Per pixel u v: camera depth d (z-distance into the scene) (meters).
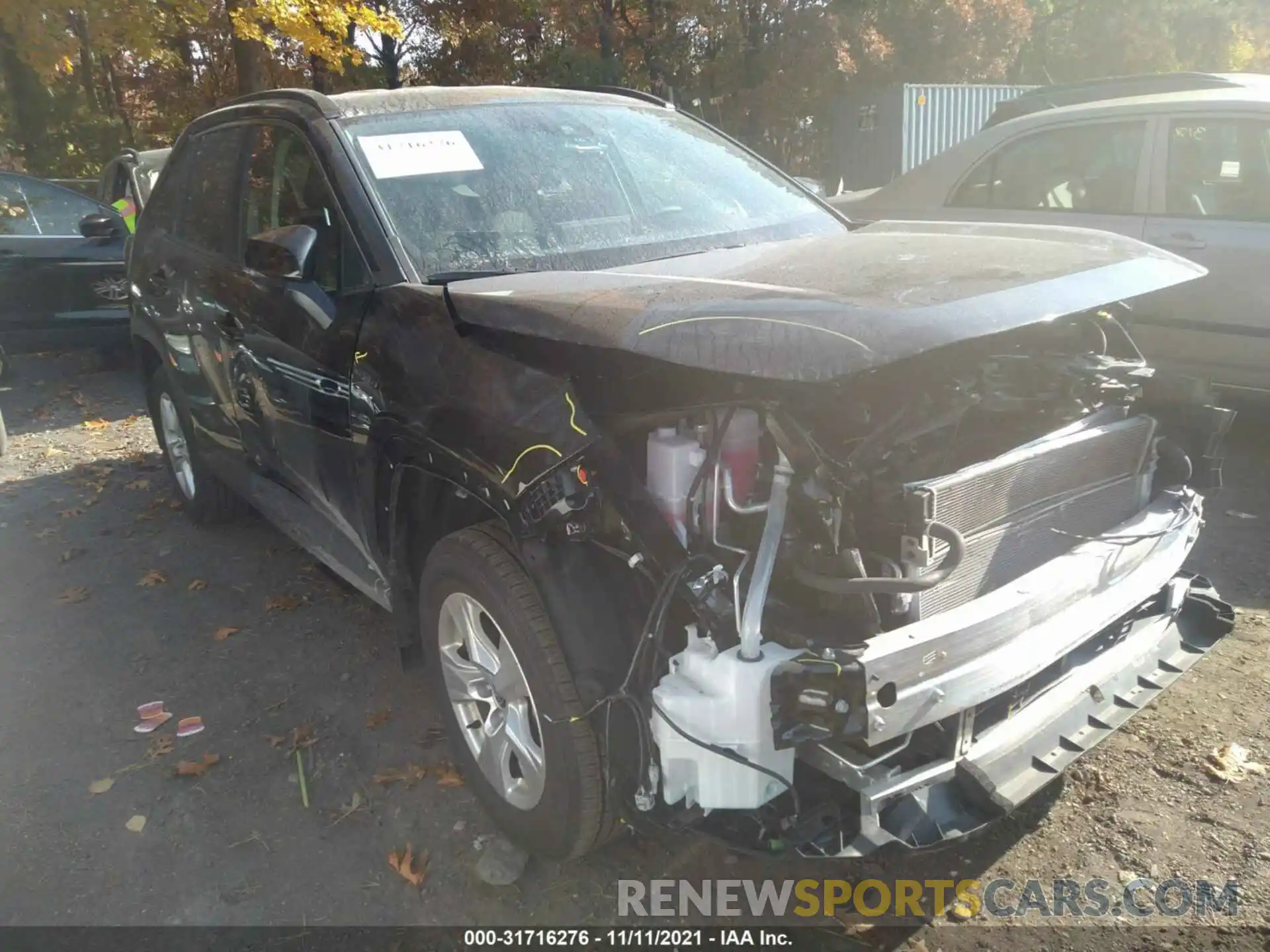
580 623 2.41
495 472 2.45
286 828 3.07
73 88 21.69
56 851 3.01
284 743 3.47
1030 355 2.64
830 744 2.23
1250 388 5.46
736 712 2.13
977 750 2.41
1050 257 2.66
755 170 4.05
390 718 3.59
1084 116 5.96
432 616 2.96
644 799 2.37
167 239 4.88
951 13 23.11
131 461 6.61
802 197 4.00
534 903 2.73
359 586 3.49
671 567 2.28
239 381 4.05
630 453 2.49
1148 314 5.68
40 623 4.41
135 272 5.24
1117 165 5.83
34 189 8.66
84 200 8.98
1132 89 7.45
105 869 2.93
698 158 3.93
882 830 2.23
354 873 2.87
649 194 3.60
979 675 2.24
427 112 3.63
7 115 20.47
